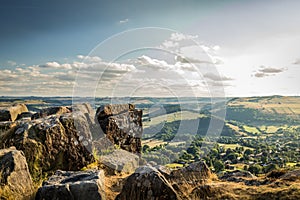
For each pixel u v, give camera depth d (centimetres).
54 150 735
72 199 532
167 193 551
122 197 573
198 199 555
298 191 513
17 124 809
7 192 535
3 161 576
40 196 536
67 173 623
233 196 542
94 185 545
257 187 569
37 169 693
